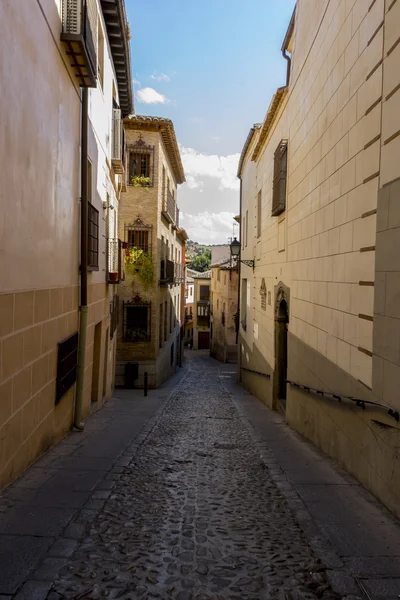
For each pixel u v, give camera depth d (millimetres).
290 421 9945
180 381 23219
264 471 6027
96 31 7887
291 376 9883
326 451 6973
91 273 9070
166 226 22484
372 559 3443
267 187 13781
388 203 4699
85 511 4195
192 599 2879
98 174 9648
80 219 7910
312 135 8070
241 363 21625
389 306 4625
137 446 7137
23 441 5160
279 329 12164
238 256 20578
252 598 2910
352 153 5867
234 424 10172
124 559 3377
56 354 6484
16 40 4434
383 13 4891
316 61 7809
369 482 5062
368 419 5133
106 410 11133
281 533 3979
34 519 3955
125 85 13391
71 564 3254
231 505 4699
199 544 3699
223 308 34906
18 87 4531
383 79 4875
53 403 6477
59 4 6000
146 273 18984
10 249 4488
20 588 2912
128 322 19094
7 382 4547
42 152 5465
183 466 6258
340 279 6352
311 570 3287
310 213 8195
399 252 4441
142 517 4254
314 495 4934
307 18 8484
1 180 4156
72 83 6980
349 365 5906
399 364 4379
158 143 19156
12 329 4641
